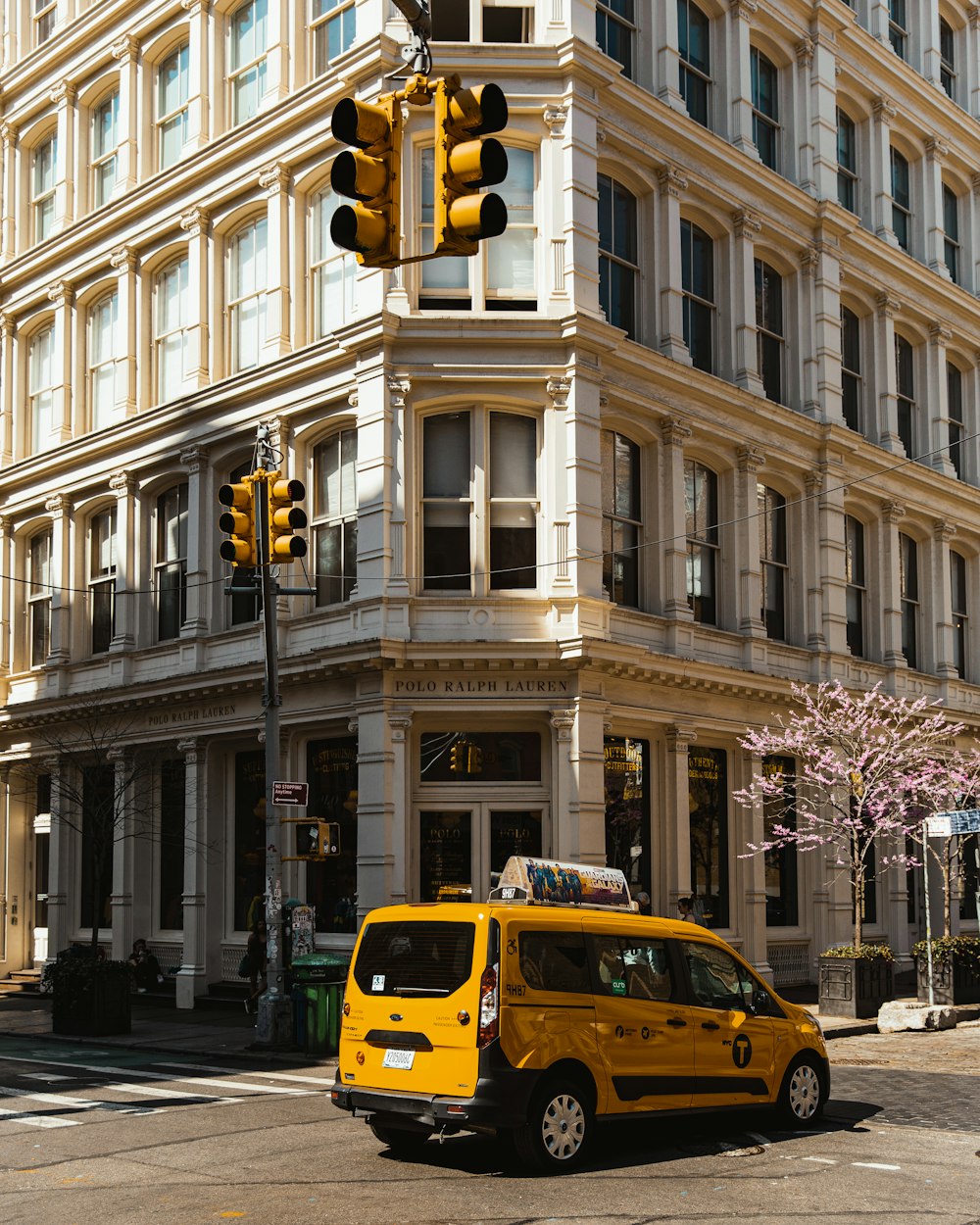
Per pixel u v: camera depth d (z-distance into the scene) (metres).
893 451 33.50
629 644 24.09
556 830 23.34
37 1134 13.16
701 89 29.38
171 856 29.59
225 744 28.25
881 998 23.44
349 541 25.48
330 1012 19.38
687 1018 12.24
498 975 10.98
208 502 28.64
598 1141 12.48
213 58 29.36
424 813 23.84
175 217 29.81
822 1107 13.41
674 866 25.81
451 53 24.61
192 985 27.17
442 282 24.80
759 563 28.88
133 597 30.58
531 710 23.47
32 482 33.81
